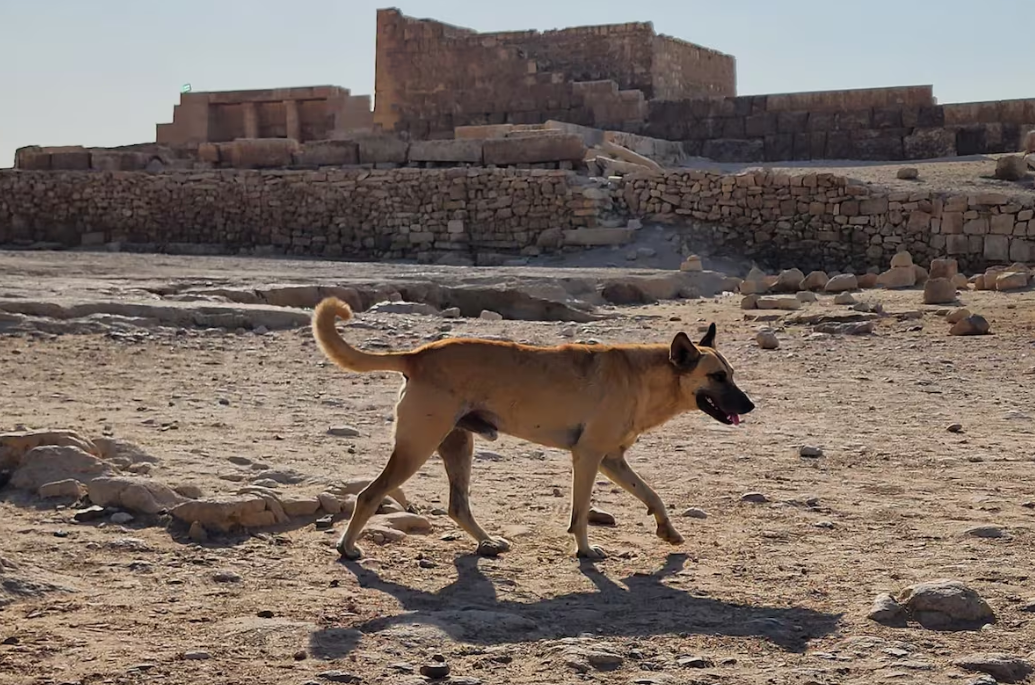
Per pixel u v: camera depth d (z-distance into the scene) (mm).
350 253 37562
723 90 53781
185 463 8883
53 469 7977
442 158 38125
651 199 34531
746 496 8477
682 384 6914
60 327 15828
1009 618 5758
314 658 5078
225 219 39281
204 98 51875
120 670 4895
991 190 31203
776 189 32688
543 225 34875
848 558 6914
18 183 41562
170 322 16984
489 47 48969
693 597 6148
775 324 19797
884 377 14719
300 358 15172
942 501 8484
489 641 5367
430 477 9094
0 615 5578
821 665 5125
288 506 7555
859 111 41906
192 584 6195
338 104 51031
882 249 31234
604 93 46156
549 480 9109
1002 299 21750
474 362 6727
